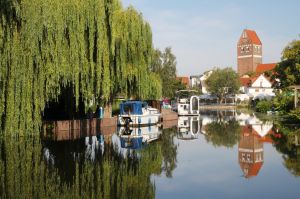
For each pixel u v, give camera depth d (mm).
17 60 21922
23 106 22766
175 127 38750
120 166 17766
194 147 24031
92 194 12789
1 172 16188
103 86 27016
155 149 23234
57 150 22219
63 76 24078
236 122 43406
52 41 22531
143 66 34781
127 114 38562
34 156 20062
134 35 33531
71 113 32688
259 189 13516
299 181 14586
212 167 17500
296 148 22531
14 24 21734
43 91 23266
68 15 23609
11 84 22188
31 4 21578
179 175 15906
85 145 24594
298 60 53656
